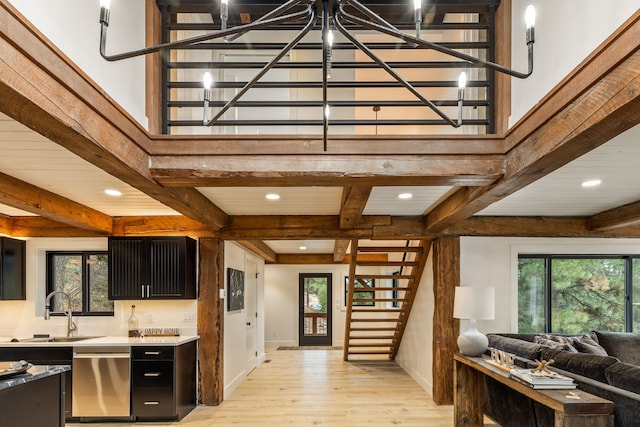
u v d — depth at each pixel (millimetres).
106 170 2648
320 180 2992
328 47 1521
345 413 5176
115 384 4719
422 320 6602
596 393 2949
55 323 5414
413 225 5551
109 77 2395
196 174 2895
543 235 5531
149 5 2938
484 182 3045
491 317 4453
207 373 5457
